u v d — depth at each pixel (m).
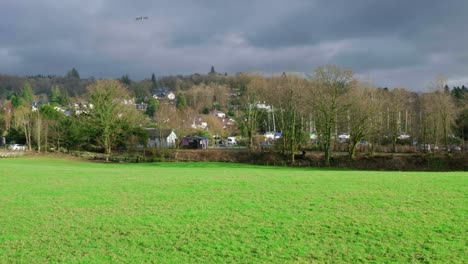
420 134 92.31
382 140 93.44
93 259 14.27
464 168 65.00
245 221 18.77
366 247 15.11
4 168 44.66
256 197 24.19
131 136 92.50
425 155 70.00
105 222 18.97
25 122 96.81
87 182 32.06
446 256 14.07
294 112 76.44
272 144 93.56
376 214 19.55
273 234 16.77
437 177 32.28
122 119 90.62
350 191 25.55
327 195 24.36
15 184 31.20
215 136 139.38
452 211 19.75
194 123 135.62
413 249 14.80
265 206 21.69
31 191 27.67
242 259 14.14
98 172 42.12
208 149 95.44
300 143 81.94
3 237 16.83
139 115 98.38
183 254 14.68
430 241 15.55
